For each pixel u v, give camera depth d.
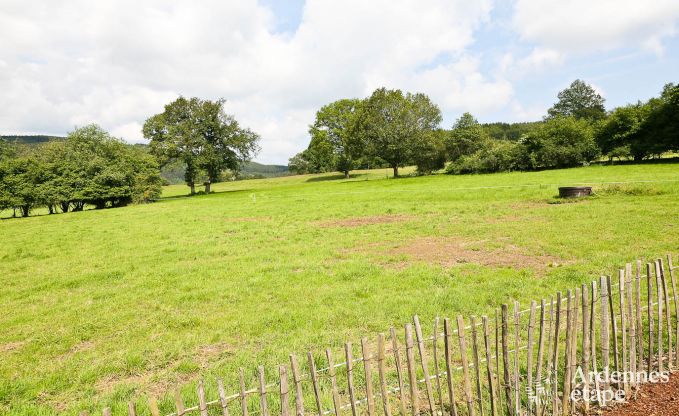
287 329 9.66
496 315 5.28
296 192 64.88
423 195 42.91
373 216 30.16
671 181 34.06
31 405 6.87
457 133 92.75
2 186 56.44
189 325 10.30
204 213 39.47
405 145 80.88
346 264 15.48
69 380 7.75
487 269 13.62
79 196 61.41
